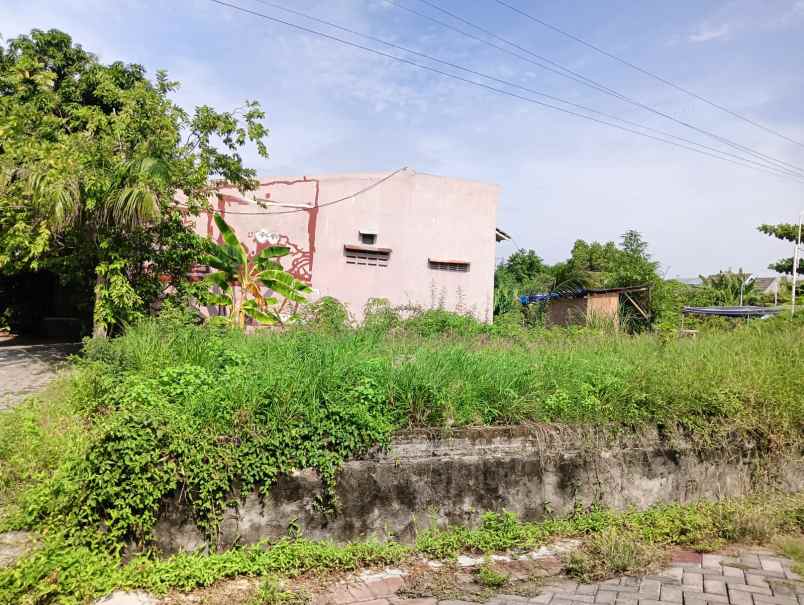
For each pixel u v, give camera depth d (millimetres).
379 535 4512
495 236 16312
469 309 15555
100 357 6160
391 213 14797
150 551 3908
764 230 23734
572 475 5156
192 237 9875
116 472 3850
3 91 11859
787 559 4547
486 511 4844
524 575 4172
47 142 8836
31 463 4551
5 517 4094
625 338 8953
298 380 4711
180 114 10188
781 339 8508
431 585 3955
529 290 21453
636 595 3885
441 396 4961
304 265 14258
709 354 7371
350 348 6262
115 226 8750
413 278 15039
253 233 13930
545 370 6004
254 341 6973
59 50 13383
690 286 33656
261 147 10789
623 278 21750
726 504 5348
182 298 9883
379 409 4746
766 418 6016
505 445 4984
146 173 8477
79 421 5172
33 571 3391
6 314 14359
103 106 12766
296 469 4305
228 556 3947
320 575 4008
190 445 4043
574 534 4902
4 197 8602
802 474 6168
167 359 5883
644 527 4941
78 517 3863
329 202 14422
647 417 5582
